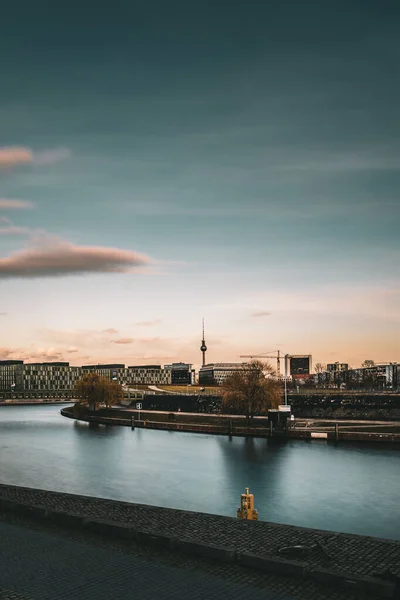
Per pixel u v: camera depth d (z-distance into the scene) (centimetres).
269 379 13900
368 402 16625
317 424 13262
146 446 11000
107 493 6675
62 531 2617
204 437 12456
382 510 5778
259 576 2023
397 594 1819
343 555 2177
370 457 9156
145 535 2414
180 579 1995
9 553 2294
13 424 16738
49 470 8300
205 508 5897
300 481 7275
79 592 1878
